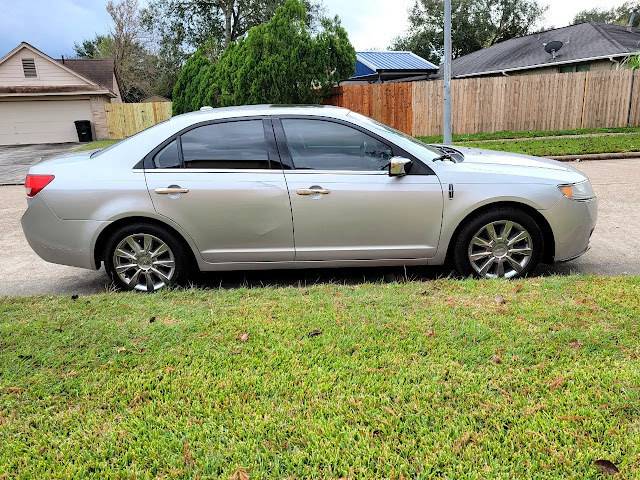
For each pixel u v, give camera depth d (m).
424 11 41.38
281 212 4.33
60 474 2.12
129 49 40.56
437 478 2.04
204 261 4.46
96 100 26.84
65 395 2.69
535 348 2.97
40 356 3.08
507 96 17.08
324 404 2.53
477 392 2.57
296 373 2.80
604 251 5.46
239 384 2.72
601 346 2.96
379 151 4.43
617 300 3.59
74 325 3.55
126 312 3.80
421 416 2.40
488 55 28.17
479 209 4.41
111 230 4.45
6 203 9.91
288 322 3.47
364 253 4.45
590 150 12.90
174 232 4.45
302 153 4.42
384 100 16.98
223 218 4.34
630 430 2.26
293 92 16.58
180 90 21.16
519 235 4.41
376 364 2.87
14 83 26.33
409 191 4.32
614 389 2.54
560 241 4.44
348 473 2.08
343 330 3.31
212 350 3.11
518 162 4.69
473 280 4.26
